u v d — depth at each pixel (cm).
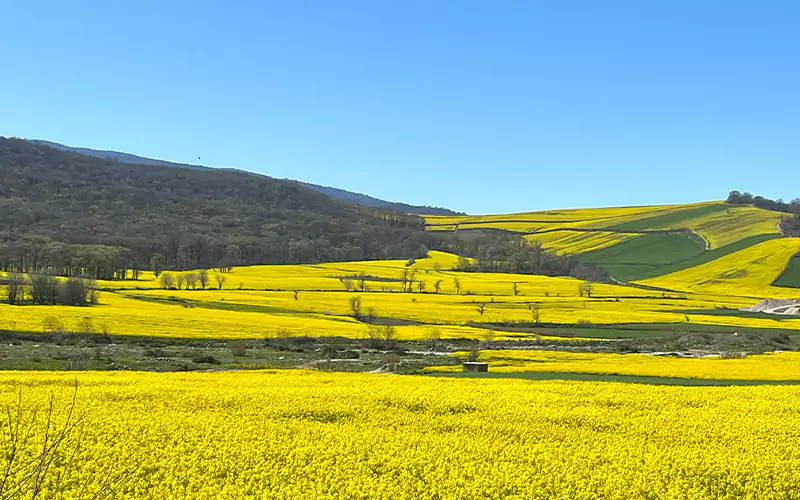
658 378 5625
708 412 3534
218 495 2044
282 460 2480
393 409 3466
